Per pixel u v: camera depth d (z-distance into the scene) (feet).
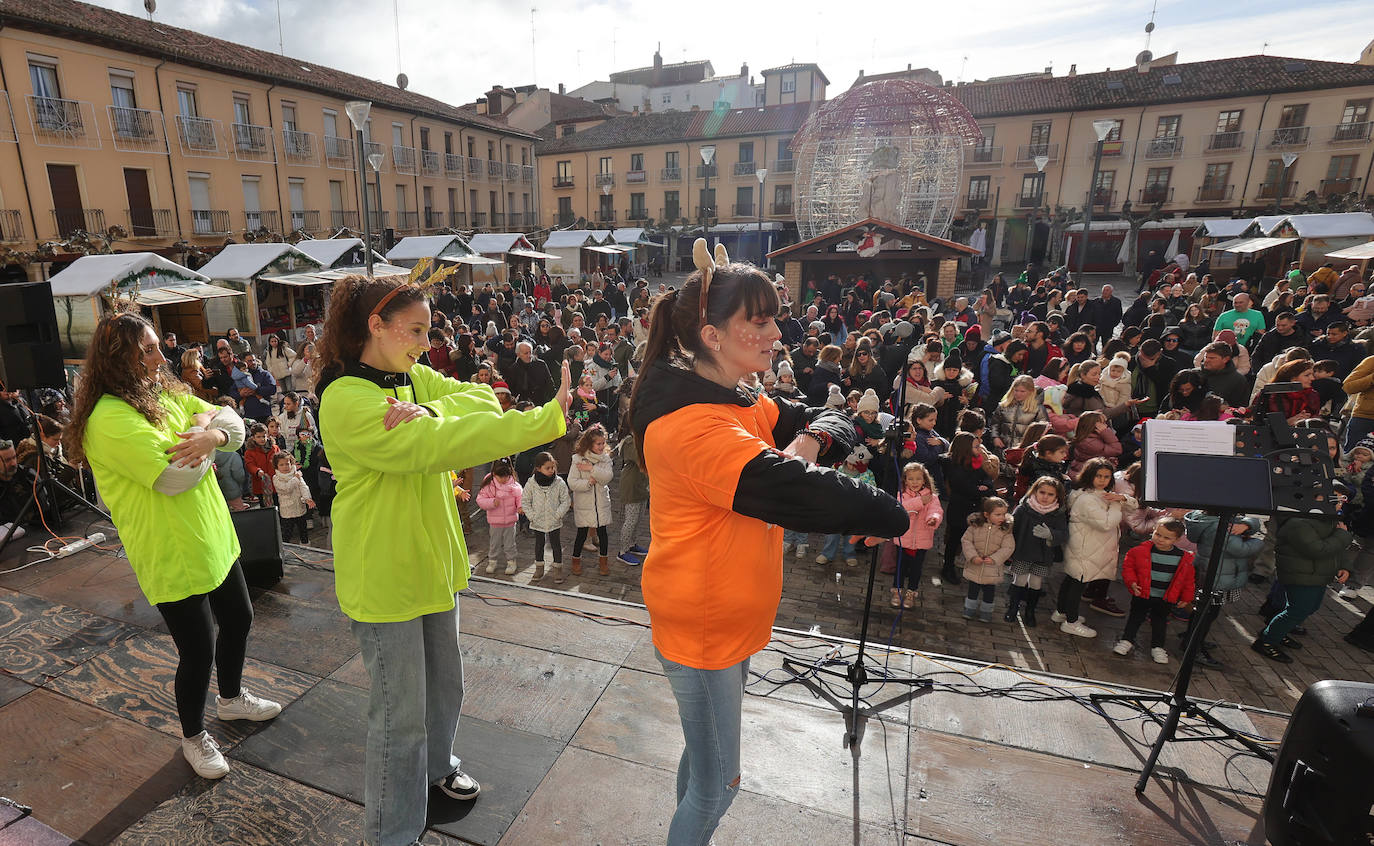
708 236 123.95
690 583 4.09
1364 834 5.30
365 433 4.82
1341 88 99.14
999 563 16.85
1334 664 15.25
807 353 28.12
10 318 11.07
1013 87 119.75
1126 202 107.34
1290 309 34.83
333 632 9.68
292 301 55.57
